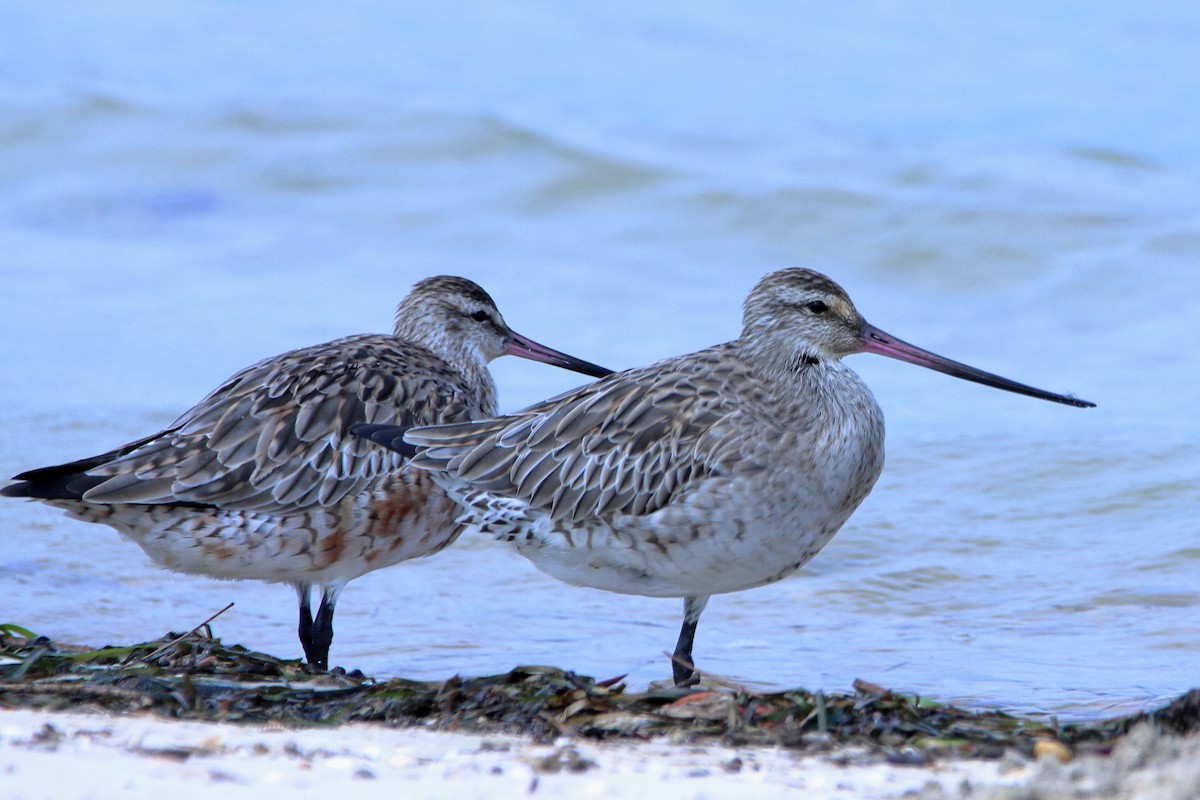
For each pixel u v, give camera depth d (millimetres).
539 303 22906
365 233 26359
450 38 36438
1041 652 12031
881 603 13492
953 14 38344
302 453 11539
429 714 9195
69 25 37000
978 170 26359
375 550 11820
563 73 33969
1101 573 13906
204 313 22469
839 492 11062
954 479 16266
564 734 8703
